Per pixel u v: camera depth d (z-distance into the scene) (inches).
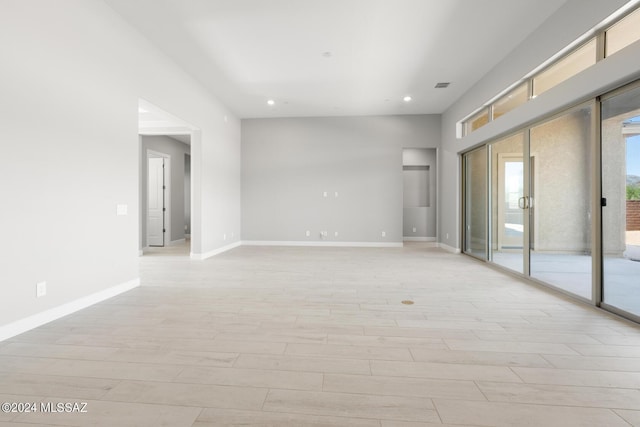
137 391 66.1
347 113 297.3
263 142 313.7
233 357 81.0
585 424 56.2
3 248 90.9
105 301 128.1
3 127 91.0
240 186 315.6
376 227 306.8
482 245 225.0
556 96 134.0
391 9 137.6
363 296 135.9
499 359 80.1
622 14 106.7
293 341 90.7
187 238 375.9
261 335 94.9
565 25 129.6
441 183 298.8
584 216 134.9
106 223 131.6
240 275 177.3
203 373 73.2
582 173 134.6
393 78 212.2
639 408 60.6
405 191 372.5
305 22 147.3
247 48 171.0
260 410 60.0
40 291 102.0
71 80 114.2
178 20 144.3
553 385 68.4
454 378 71.3
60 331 97.2
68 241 112.8
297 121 310.5
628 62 100.0
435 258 235.3
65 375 72.2
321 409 60.4
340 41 164.2
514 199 180.9
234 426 55.7
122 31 141.0
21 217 96.0
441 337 93.6
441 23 147.5
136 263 151.5
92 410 59.9
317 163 310.0
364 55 179.5
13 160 93.7
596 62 117.9
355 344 88.7
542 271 159.3
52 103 106.6
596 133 117.9
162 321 106.0
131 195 147.2
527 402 62.5
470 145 229.0
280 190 313.3
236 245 305.1
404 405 61.6
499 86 186.7
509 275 177.0
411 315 112.3
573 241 141.5
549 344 88.6
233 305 123.4
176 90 188.5
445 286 152.4
